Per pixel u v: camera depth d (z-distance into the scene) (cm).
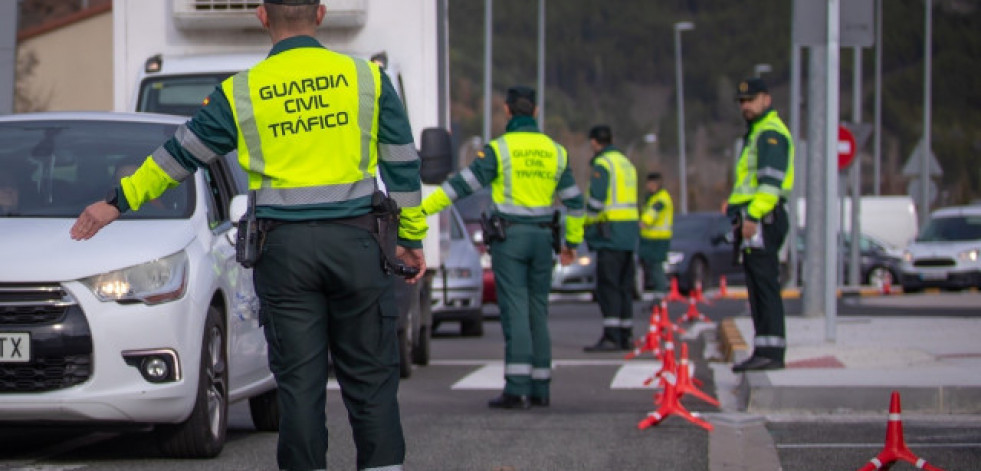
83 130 1581
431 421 1819
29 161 1537
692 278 5700
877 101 8812
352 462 1466
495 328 3822
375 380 992
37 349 1353
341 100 974
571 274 5072
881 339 2706
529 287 2008
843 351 2342
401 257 1012
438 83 2569
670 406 1756
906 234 8112
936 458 1479
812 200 3369
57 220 1455
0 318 1359
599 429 1741
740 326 3098
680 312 4341
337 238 968
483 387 2288
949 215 5884
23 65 7256
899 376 2014
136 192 986
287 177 971
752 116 2155
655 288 3844
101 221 984
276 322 980
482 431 1720
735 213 2166
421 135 2320
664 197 3822
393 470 993
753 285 2144
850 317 3359
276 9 985
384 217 980
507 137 1975
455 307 3353
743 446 1593
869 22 2612
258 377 1642
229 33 2475
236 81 979
